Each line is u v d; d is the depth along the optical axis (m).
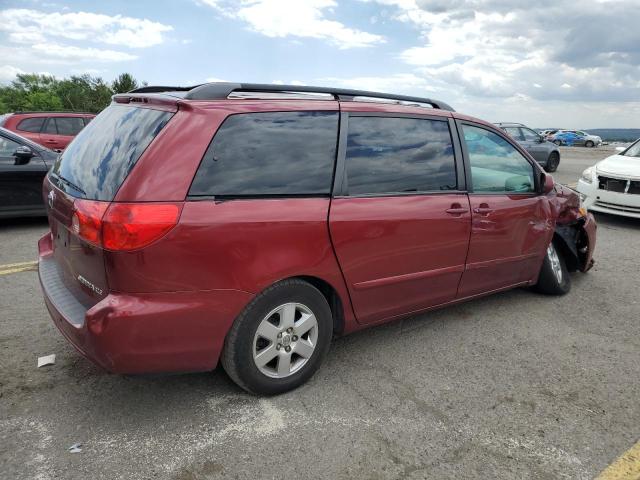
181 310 2.53
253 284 2.71
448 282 3.75
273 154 2.83
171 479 2.34
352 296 3.20
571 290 5.07
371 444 2.64
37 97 84.44
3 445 2.52
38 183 7.04
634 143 9.25
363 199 3.14
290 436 2.67
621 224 8.41
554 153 16.06
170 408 2.87
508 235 4.07
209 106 2.69
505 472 2.47
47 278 3.12
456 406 3.00
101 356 2.46
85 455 2.48
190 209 2.51
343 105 3.19
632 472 2.50
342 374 3.32
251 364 2.84
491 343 3.85
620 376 3.42
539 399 3.11
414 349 3.71
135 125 2.75
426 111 3.63
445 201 3.57
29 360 3.34
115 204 2.42
